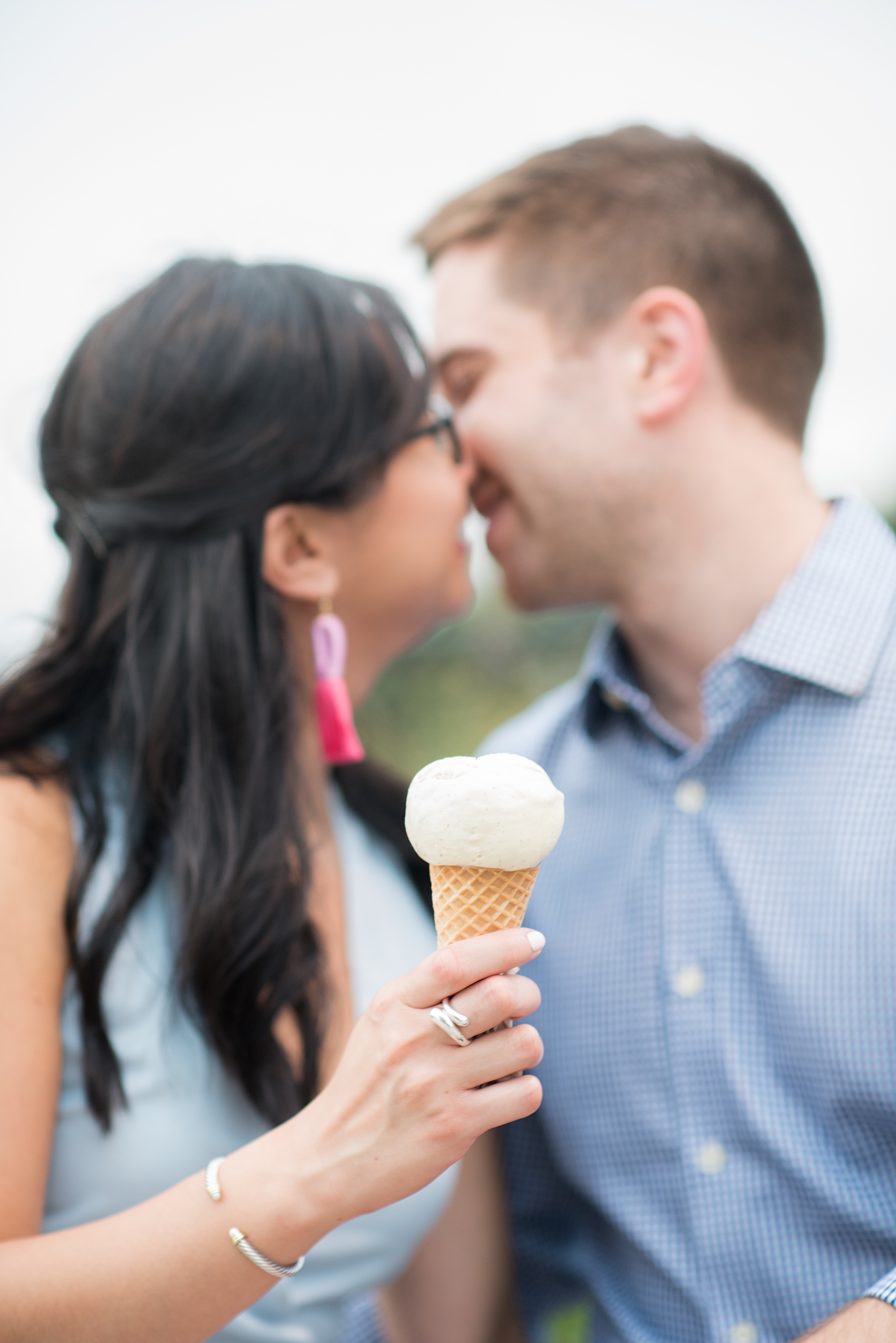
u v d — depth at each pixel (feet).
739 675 5.94
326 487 5.56
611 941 6.32
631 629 6.86
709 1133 5.74
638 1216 6.01
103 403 5.47
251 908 5.06
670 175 6.62
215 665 5.33
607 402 6.48
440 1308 6.53
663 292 6.28
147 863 5.14
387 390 5.74
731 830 5.92
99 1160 4.95
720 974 5.81
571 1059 6.38
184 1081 5.08
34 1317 3.80
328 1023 5.40
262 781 5.28
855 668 5.71
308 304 5.65
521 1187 6.91
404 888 6.82
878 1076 5.26
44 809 4.97
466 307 6.96
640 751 6.55
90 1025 4.85
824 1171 5.34
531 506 6.81
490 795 3.53
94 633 5.43
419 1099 3.51
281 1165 3.76
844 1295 5.29
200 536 5.40
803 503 6.54
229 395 5.33
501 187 6.98
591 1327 6.61
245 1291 3.82
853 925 5.43
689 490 6.43
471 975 3.42
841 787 5.65
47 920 4.80
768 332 6.55
